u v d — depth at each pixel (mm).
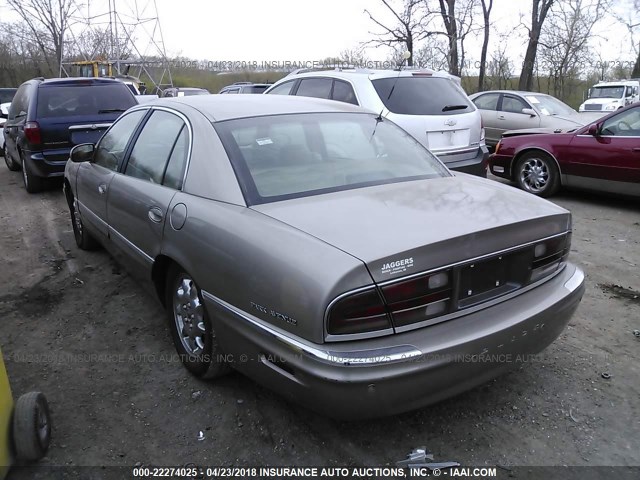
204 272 2777
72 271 5055
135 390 3168
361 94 6898
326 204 2721
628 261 5227
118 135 4371
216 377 3158
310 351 2207
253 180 2885
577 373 3299
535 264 2721
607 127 7266
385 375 2195
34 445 2496
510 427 2828
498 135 12258
